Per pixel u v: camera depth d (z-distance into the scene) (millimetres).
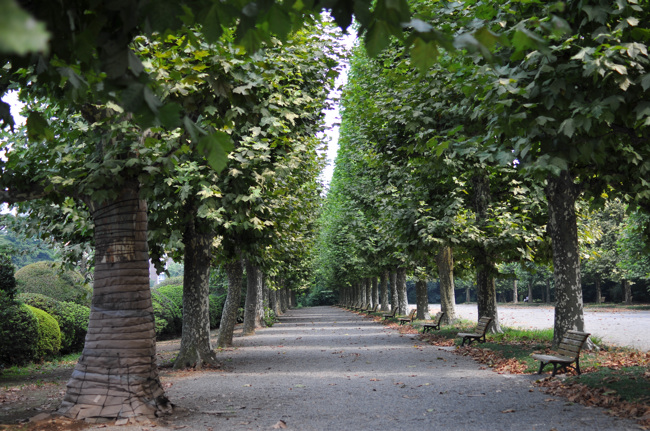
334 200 41094
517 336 16672
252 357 16141
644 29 6148
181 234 12734
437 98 12797
